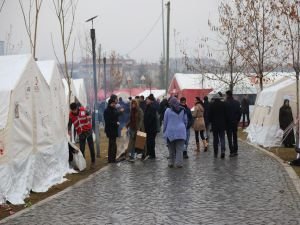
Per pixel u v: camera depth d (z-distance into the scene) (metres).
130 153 18.11
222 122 18.20
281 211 9.55
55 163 14.37
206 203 10.46
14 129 11.54
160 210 9.91
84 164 16.11
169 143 16.19
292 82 22.03
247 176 13.87
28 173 12.12
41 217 9.54
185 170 15.36
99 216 9.52
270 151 20.16
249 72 37.53
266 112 22.84
